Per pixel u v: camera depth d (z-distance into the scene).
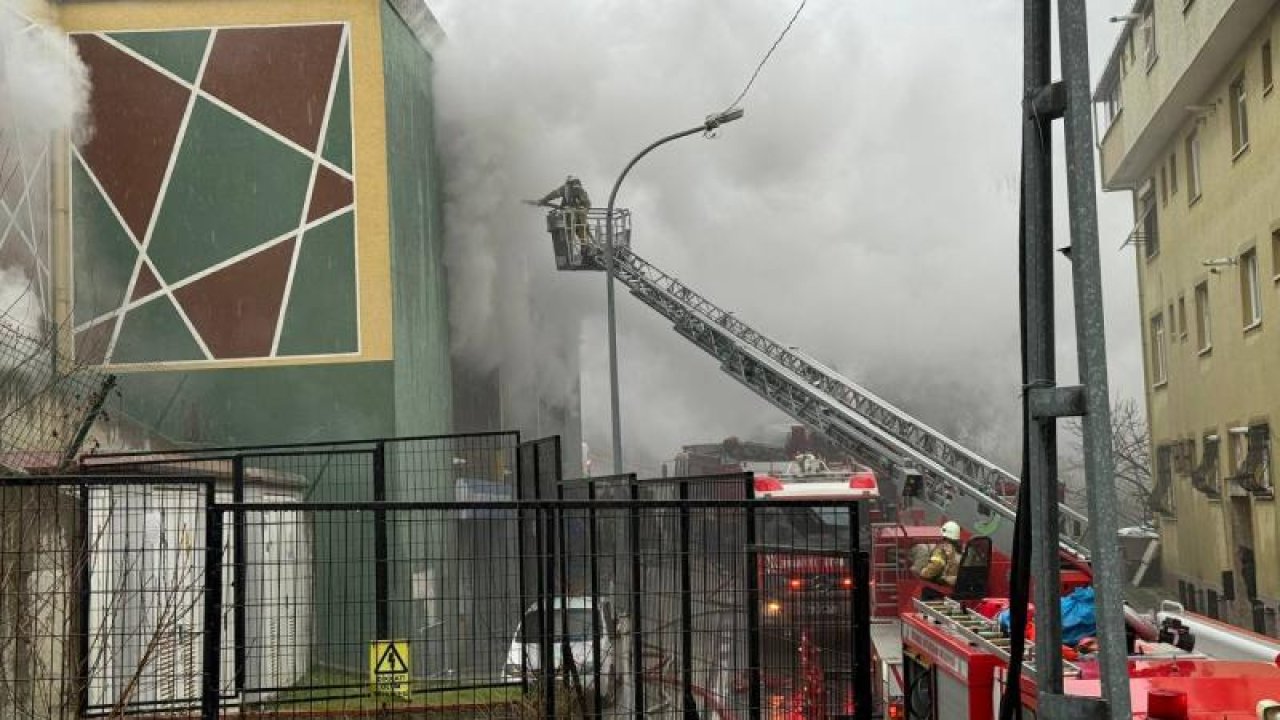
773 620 7.27
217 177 23.42
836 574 7.11
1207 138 27.86
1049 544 3.47
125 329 23.09
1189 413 30.69
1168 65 28.16
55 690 7.63
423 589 7.86
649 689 8.23
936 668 8.09
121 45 23.55
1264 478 24.38
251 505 6.58
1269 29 23.09
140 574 7.96
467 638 7.47
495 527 8.40
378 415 22.98
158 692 8.10
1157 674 6.16
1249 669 6.14
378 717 7.39
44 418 14.95
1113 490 3.29
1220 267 27.12
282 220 23.38
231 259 23.30
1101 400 3.32
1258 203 24.39
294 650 7.59
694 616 7.86
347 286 23.25
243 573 6.93
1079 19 3.38
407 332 24.50
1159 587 34.12
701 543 7.86
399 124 24.94
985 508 19.02
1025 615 3.76
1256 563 24.92
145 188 23.31
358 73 23.66
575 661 8.45
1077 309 3.37
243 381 23.06
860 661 6.97
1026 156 3.59
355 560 7.52
